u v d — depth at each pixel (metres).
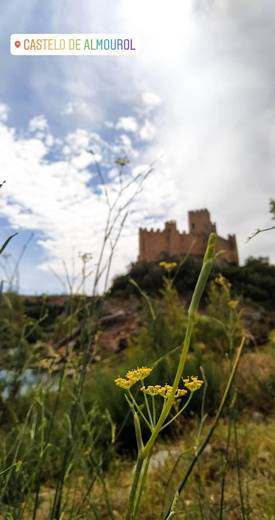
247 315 6.88
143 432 3.09
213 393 3.36
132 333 6.43
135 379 0.68
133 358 4.05
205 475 2.10
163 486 1.95
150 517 1.73
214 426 0.86
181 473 2.11
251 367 3.94
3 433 1.79
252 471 2.08
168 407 0.61
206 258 0.59
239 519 1.61
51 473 1.81
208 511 1.47
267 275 18.73
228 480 2.00
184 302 5.53
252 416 3.15
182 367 0.60
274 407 3.28
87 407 3.11
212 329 4.35
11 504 1.30
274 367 3.94
